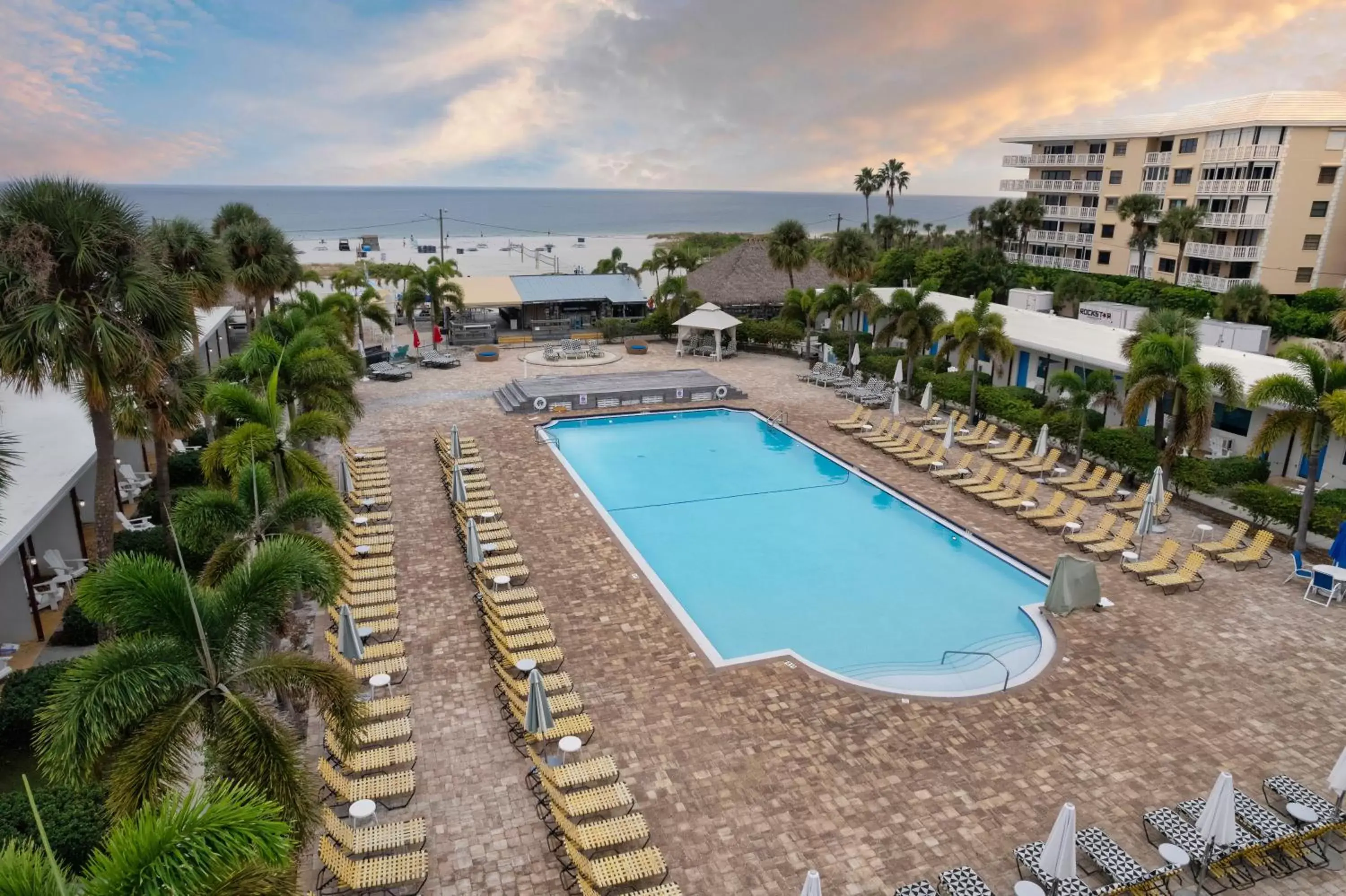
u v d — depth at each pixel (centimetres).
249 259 3216
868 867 1049
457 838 1095
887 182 7900
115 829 610
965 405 3231
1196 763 1253
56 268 1304
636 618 1689
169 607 934
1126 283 5878
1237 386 2202
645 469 2781
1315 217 5416
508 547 1942
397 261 12150
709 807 1152
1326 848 1083
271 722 916
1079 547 2075
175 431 1769
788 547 2169
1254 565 1950
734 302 5084
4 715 1250
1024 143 7350
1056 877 966
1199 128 5822
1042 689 1451
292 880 639
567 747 1167
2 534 1406
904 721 1358
